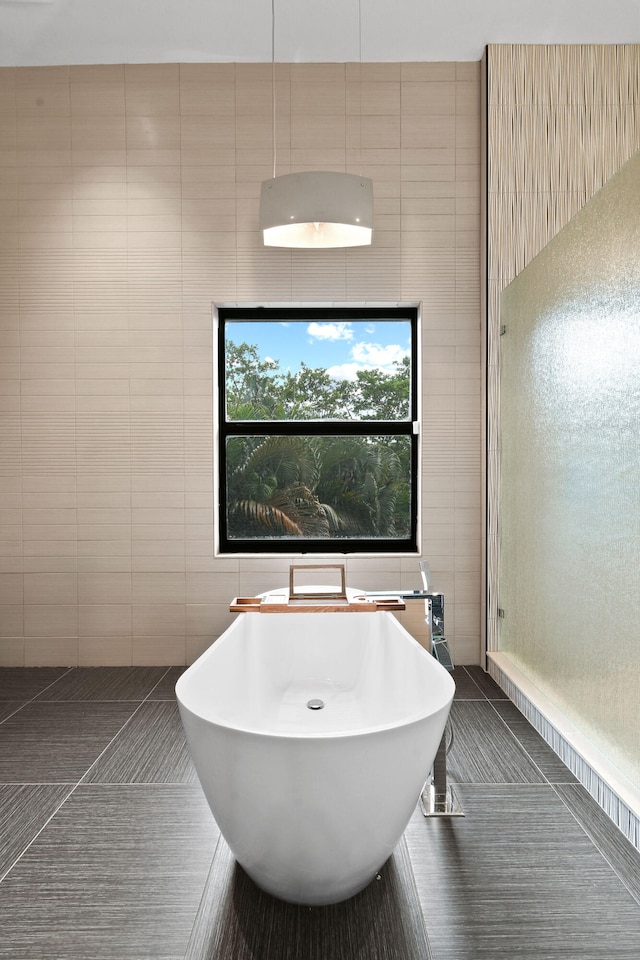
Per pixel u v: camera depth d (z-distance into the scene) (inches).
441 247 139.8
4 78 139.5
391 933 60.4
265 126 138.9
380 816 59.5
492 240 135.6
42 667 141.9
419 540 142.2
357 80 138.6
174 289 139.9
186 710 62.4
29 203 140.0
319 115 138.8
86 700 121.6
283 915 63.1
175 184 139.5
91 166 139.6
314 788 56.4
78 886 67.6
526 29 128.4
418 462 146.0
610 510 83.7
